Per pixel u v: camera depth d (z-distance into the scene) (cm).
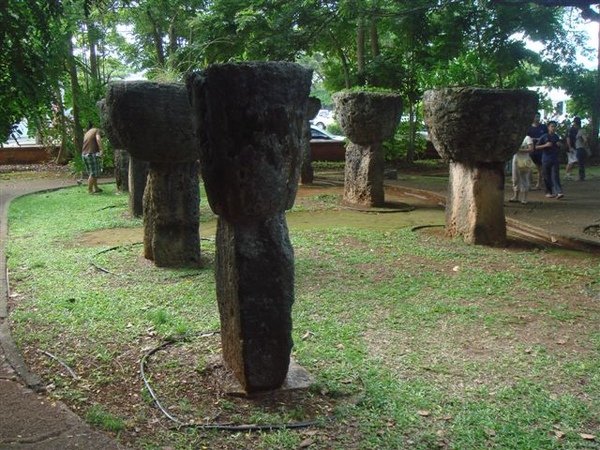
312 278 661
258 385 385
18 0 353
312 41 1446
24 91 349
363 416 362
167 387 403
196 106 375
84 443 332
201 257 743
